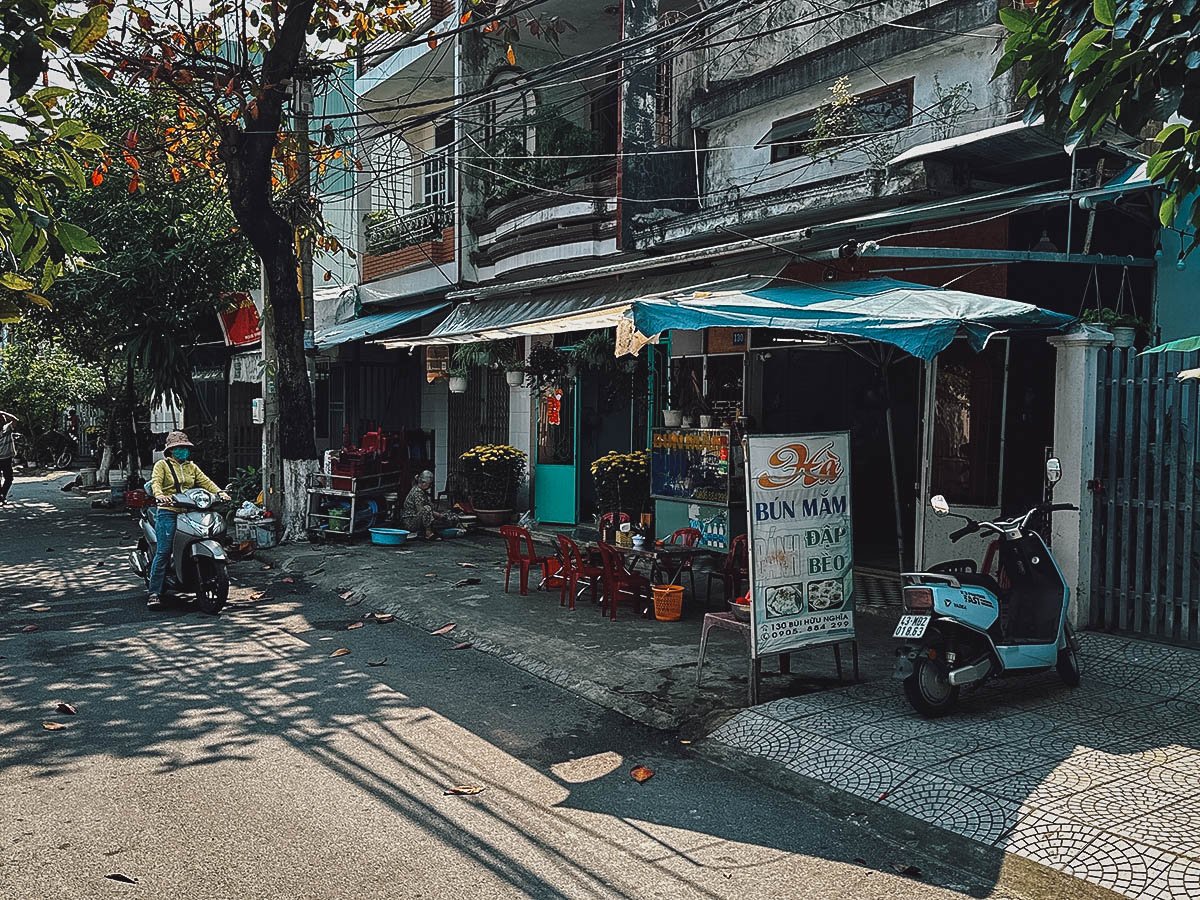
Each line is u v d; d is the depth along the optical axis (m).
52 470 29.97
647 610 9.40
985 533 8.97
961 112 8.96
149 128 14.36
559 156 12.85
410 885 4.17
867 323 6.76
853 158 9.85
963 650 6.14
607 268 11.03
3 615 9.59
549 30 11.35
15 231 3.91
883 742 5.66
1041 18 4.67
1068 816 4.63
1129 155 7.85
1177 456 7.08
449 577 11.31
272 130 12.30
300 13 11.52
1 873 4.21
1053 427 7.97
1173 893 3.99
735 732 6.06
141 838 4.59
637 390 12.87
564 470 14.91
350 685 7.24
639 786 5.41
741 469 10.21
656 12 11.73
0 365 29.25
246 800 5.06
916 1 9.42
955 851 4.55
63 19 3.79
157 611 9.84
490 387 16.50
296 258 14.16
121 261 16.48
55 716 6.40
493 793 5.24
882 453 13.11
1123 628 7.46
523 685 7.34
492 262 14.78
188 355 18.39
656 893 4.15
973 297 7.52
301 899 4.03
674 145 12.42
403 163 19.20
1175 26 4.30
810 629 6.67
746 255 10.18
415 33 14.12
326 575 11.62
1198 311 8.35
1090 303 8.91
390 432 15.45
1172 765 5.21
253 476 17.03
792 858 4.52
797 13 10.88
